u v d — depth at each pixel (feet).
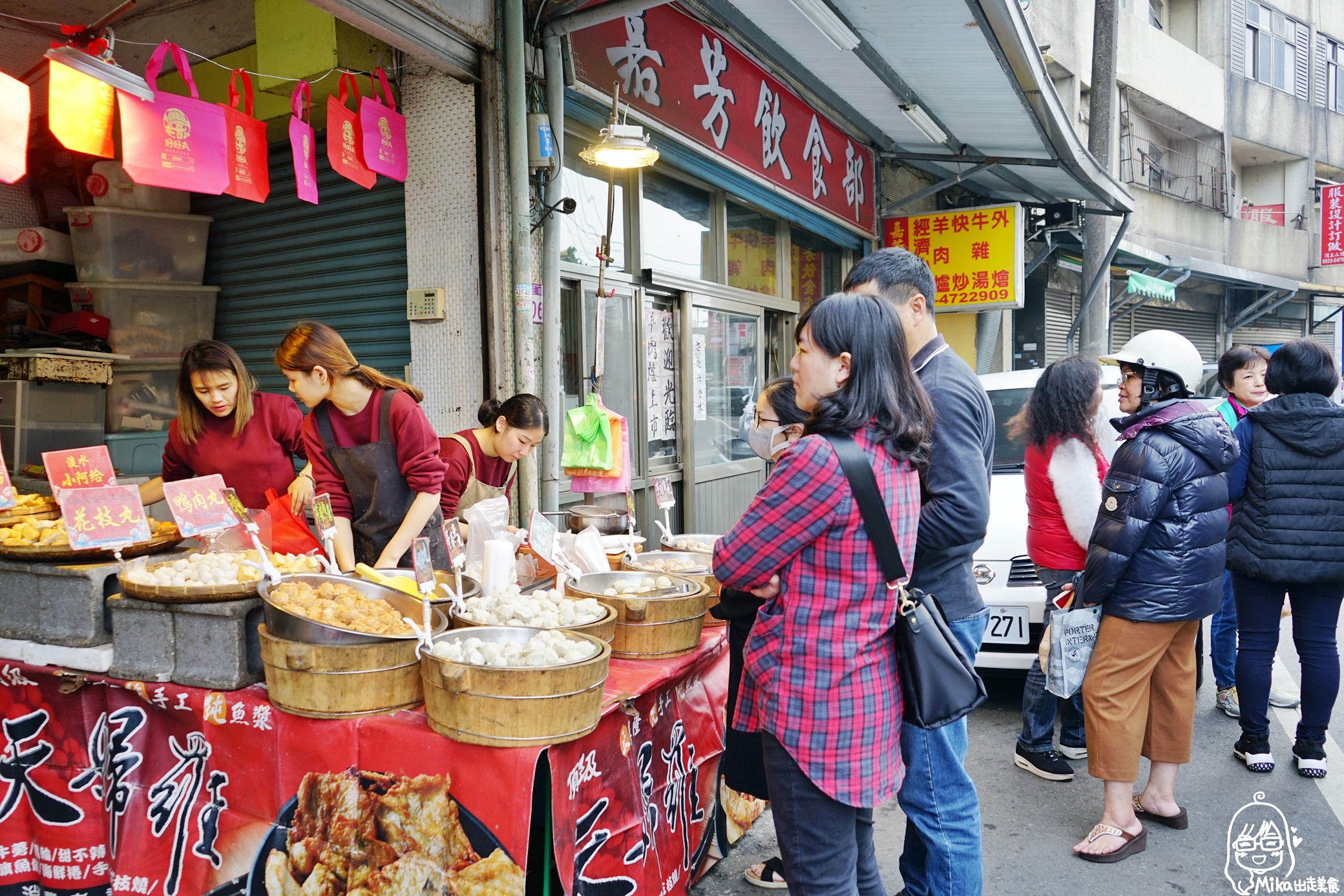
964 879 7.14
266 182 11.02
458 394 14.11
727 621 9.51
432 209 14.12
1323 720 11.80
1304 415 11.15
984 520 6.91
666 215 19.67
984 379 18.90
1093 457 10.99
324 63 13.12
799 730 5.80
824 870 5.92
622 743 7.16
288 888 6.79
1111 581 9.45
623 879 7.14
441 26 12.72
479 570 9.40
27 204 16.74
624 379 18.21
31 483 13.91
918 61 20.03
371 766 6.44
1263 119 65.31
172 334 16.29
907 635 6.07
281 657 6.45
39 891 7.91
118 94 9.25
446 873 6.20
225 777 7.04
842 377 5.93
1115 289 50.01
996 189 33.88
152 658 7.27
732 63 19.51
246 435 10.40
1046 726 12.00
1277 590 11.81
